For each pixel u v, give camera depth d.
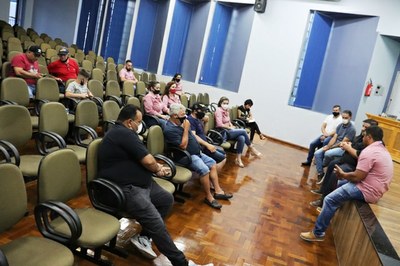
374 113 7.32
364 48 6.86
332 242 3.36
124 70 6.69
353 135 5.02
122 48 9.20
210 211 3.45
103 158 2.27
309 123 7.40
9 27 6.99
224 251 2.76
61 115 3.11
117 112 3.84
